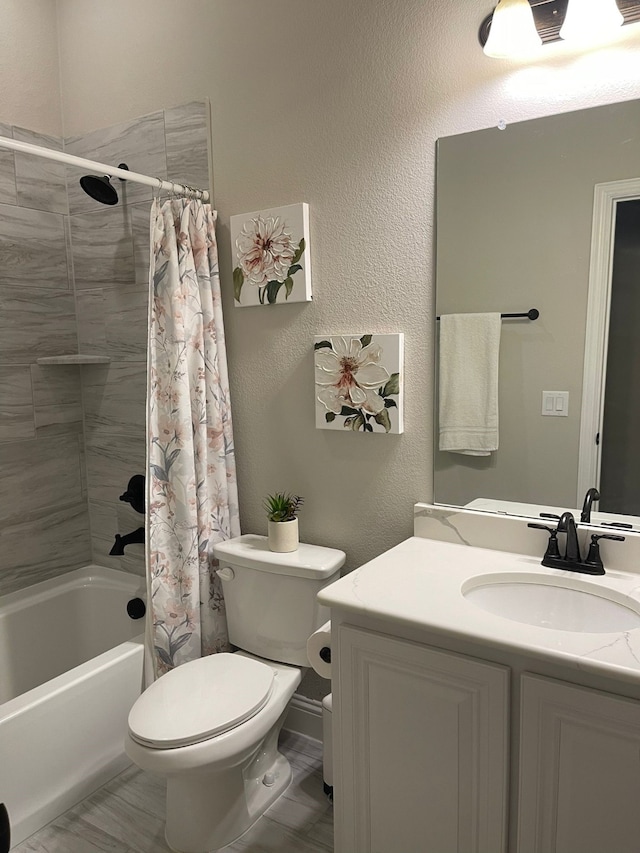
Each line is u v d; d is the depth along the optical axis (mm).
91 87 2488
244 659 1934
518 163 1631
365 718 1483
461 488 1812
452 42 1690
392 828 1485
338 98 1895
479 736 1315
